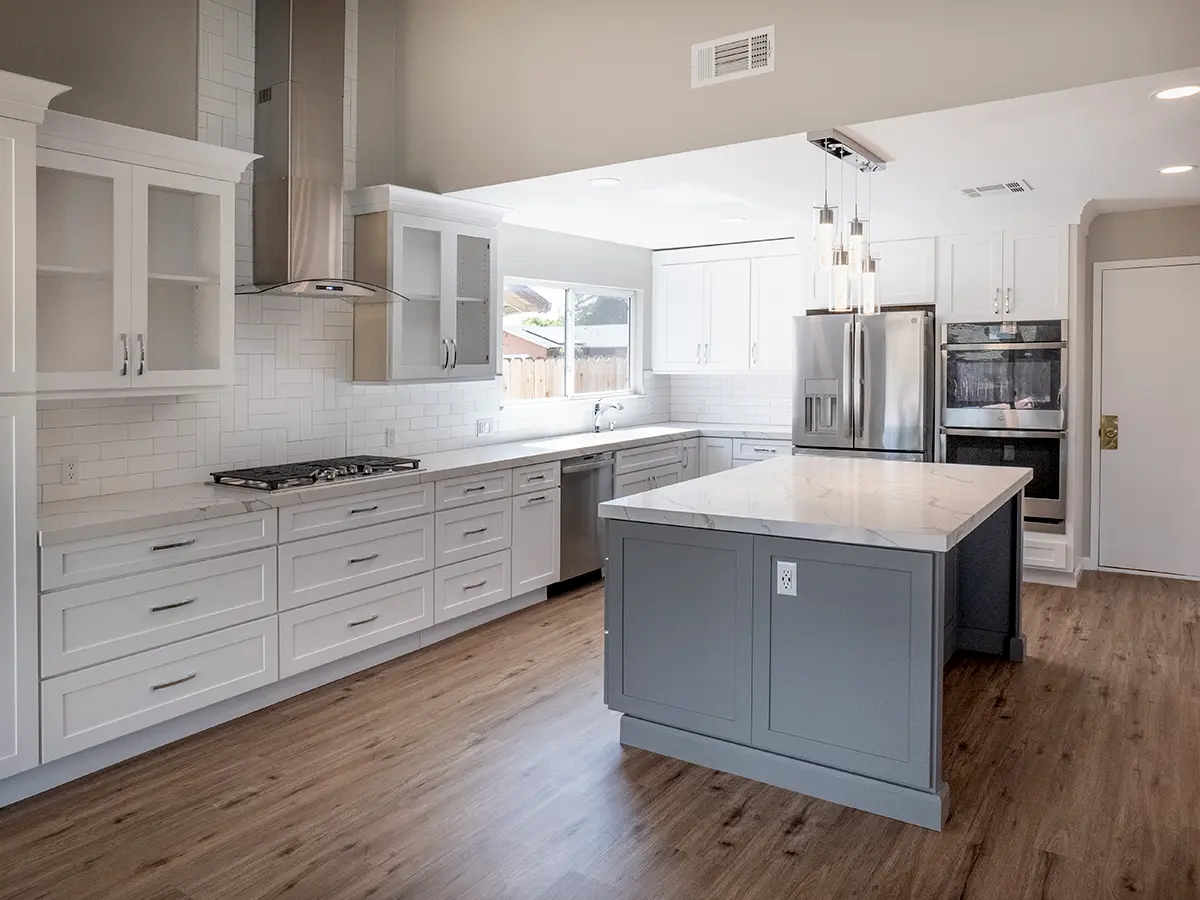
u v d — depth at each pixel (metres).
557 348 6.41
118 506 3.28
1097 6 2.93
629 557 3.20
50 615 2.84
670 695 3.14
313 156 4.03
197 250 3.65
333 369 4.58
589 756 3.18
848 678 2.79
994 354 5.55
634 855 2.53
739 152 3.78
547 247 6.12
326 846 2.57
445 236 4.75
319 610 3.76
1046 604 5.16
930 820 2.68
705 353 7.03
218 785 2.95
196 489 3.70
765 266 6.69
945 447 5.73
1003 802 2.84
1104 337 5.88
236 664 3.43
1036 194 4.77
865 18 3.35
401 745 3.27
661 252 7.20
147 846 2.57
